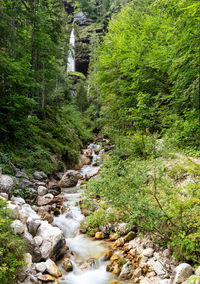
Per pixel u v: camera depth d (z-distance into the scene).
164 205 4.73
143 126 7.58
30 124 13.23
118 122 8.95
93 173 11.34
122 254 4.95
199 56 3.68
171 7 4.59
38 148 11.62
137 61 9.72
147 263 4.33
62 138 15.84
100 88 14.93
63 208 7.55
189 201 4.20
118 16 15.29
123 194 4.50
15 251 3.68
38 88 17.33
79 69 47.78
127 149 7.47
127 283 4.06
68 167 14.08
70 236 6.06
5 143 9.77
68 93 34.47
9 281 3.27
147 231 5.00
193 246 3.62
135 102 10.65
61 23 18.11
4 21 11.39
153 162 4.87
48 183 9.94
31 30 15.97
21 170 9.05
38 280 3.98
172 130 7.27
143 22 11.32
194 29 3.97
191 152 7.00
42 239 4.90
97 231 6.14
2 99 9.90
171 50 6.43
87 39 48.78
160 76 9.05
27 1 15.45
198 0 3.77
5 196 5.67
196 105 3.63
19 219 4.92
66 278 4.29
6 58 9.43
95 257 5.02
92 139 24.02
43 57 16.81
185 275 3.39
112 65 13.53
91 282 4.18
